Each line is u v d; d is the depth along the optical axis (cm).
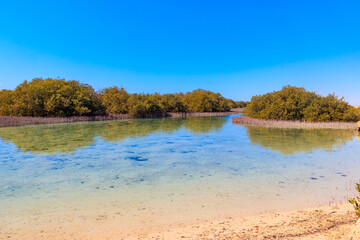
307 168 1007
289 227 468
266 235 433
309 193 712
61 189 773
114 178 893
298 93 3525
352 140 1745
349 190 730
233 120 3556
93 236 475
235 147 1527
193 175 929
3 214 588
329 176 888
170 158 1229
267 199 671
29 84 3988
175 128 2736
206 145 1605
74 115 3969
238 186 793
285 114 3366
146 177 904
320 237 403
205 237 443
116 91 5238
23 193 737
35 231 500
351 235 380
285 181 838
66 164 1099
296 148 1457
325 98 3238
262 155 1279
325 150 1381
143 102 4991
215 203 648
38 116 3741
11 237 475
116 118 4416
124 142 1727
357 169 980
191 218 554
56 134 2125
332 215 528
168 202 660
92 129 2550
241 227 487
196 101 7025
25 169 1013
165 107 6012
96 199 687
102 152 1375
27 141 1741
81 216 573
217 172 968
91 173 959
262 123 3117
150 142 1733
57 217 568
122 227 512
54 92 3900
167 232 480
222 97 7938
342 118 3086
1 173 953
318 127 2753
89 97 4322
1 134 2095
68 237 473
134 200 677
